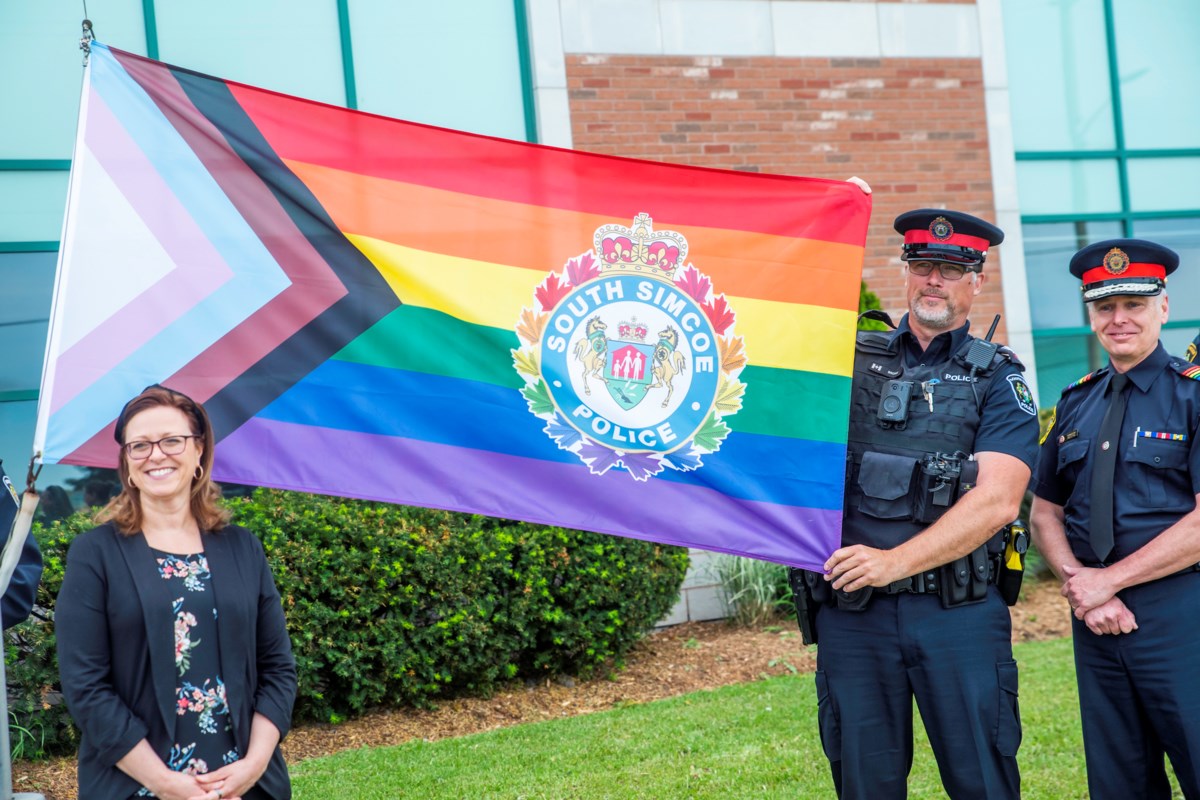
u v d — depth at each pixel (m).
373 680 5.85
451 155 3.57
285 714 2.82
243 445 3.32
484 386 3.52
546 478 3.53
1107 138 9.99
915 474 3.45
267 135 3.42
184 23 7.55
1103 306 3.64
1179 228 10.12
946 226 3.54
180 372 3.28
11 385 7.14
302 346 3.40
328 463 3.37
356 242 3.47
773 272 3.67
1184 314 10.11
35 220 7.25
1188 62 10.20
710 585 7.79
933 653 3.38
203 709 2.69
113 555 2.69
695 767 4.92
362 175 3.50
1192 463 3.45
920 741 5.21
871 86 8.83
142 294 3.27
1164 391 3.57
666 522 3.56
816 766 4.88
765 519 3.58
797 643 7.16
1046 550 3.82
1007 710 3.39
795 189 3.69
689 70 8.38
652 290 3.64
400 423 3.45
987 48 9.16
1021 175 9.75
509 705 6.11
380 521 5.90
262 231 3.39
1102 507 3.59
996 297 9.12
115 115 3.30
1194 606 3.43
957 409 3.49
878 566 3.37
